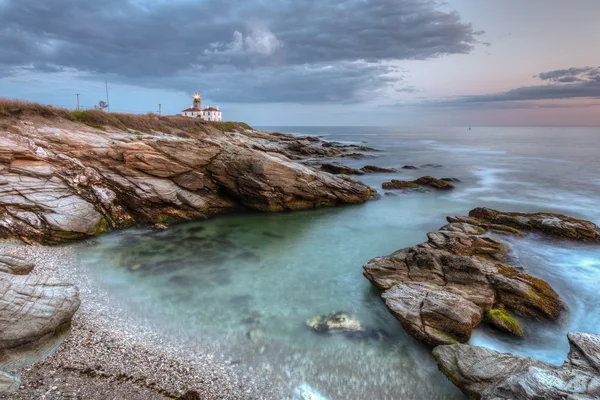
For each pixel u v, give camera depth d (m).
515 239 20.00
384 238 21.97
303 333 11.72
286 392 9.05
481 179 42.59
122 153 23.41
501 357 9.38
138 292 13.96
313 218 26.23
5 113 26.59
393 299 12.46
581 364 8.64
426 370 10.14
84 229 19.06
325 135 177.50
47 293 10.07
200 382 9.11
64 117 30.58
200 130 54.22
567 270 16.62
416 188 35.69
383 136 164.75
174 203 23.95
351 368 10.09
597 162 56.78
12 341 8.70
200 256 18.38
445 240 17.62
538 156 66.88
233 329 11.75
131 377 8.98
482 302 12.47
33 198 18.52
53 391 8.11
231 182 27.14
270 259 18.33
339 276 16.41
